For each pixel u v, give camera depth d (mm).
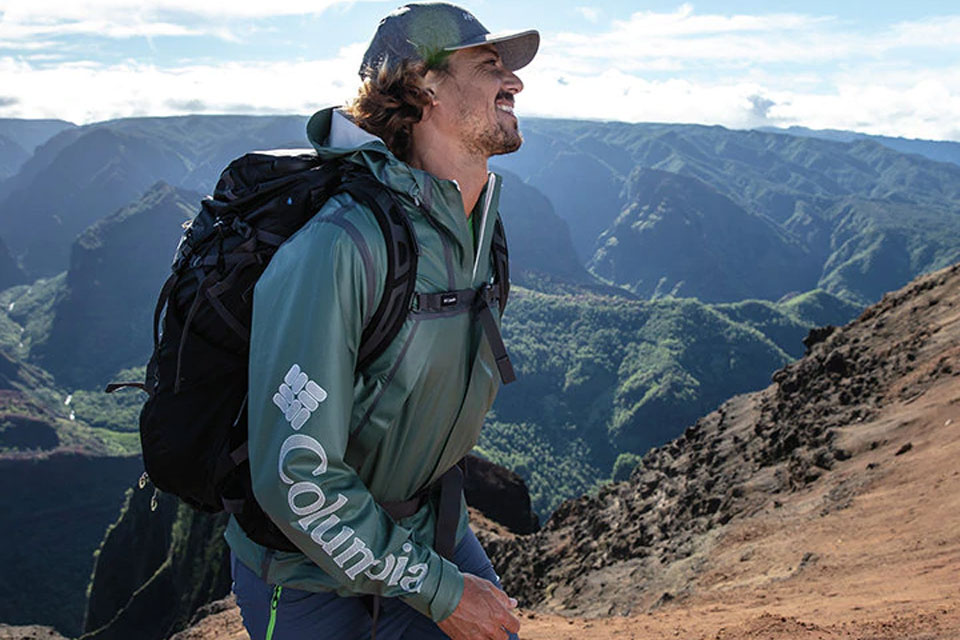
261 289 2160
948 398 19547
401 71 2385
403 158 2529
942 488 14391
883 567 11492
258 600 2482
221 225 2256
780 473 21734
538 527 47156
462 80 2418
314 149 2369
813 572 12336
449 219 2285
